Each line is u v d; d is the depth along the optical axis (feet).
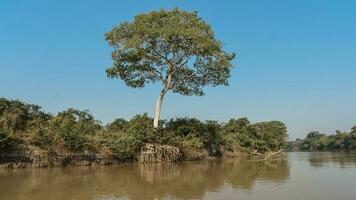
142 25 190.49
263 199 80.69
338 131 598.34
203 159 228.63
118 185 103.24
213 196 84.89
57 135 155.74
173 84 209.36
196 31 188.24
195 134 230.27
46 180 112.68
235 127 320.29
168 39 189.06
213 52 193.67
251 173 137.90
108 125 217.15
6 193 88.69
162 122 228.84
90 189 95.61
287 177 122.62
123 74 205.46
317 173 136.46
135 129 192.34
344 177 120.88
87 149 168.04
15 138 146.20
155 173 136.98
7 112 164.14
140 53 193.88
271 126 401.90
